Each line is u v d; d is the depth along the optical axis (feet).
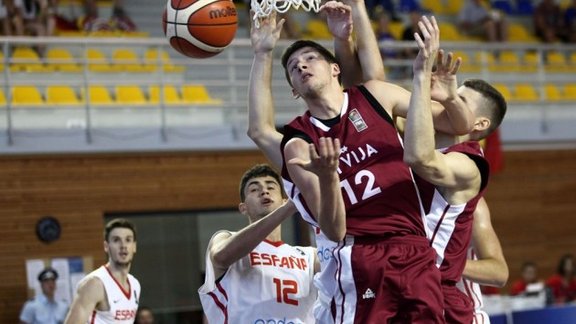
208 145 45.24
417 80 14.15
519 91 55.11
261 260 20.03
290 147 14.92
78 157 43.37
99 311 26.61
